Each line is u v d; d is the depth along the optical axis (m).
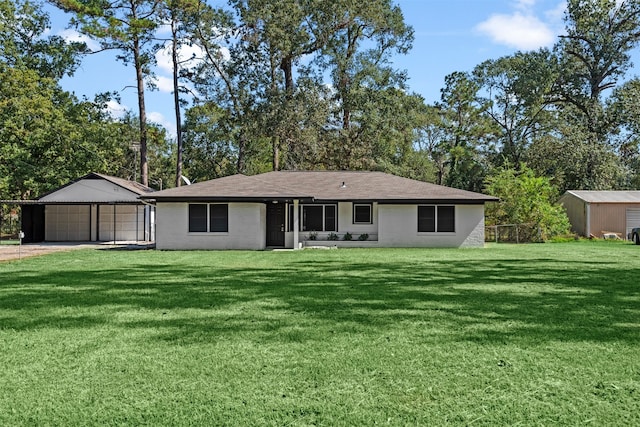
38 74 41.25
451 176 51.31
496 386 4.59
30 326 7.07
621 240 31.08
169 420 3.87
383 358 5.44
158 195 23.47
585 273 13.37
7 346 6.00
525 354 5.59
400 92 43.78
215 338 6.32
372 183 27.64
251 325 7.05
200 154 52.47
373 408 4.10
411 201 25.11
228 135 46.03
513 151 47.75
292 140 40.25
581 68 48.78
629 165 48.41
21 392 4.47
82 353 5.68
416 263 16.38
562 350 5.75
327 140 41.84
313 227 26.66
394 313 7.88
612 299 9.21
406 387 4.57
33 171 37.81
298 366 5.16
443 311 8.04
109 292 10.20
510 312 7.96
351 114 43.09
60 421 3.86
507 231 30.69
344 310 8.14
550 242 29.77
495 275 12.95
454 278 12.34
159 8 38.19
